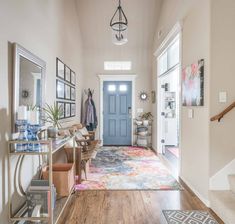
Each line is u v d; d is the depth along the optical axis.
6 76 1.97
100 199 2.81
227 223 2.18
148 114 6.55
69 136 3.17
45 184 2.14
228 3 2.57
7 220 1.98
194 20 3.08
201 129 2.83
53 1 3.41
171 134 6.62
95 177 3.66
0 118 1.87
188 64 3.32
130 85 6.75
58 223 2.23
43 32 2.96
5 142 1.95
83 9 5.48
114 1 5.29
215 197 2.45
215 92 2.59
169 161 4.78
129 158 5.03
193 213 2.44
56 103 3.47
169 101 6.57
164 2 4.96
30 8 2.51
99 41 6.40
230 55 2.59
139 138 6.52
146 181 3.47
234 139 2.61
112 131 6.80
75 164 3.35
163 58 5.49
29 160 2.46
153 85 6.29
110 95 6.76
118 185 3.30
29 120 2.16
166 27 4.77
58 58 3.70
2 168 1.91
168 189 3.15
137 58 6.66
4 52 1.93
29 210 2.11
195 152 3.02
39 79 2.71
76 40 5.45
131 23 5.87
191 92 3.12
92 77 6.69
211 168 2.61
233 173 2.62
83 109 6.52
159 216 2.37
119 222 2.25
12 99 2.06
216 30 2.58
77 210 2.51
